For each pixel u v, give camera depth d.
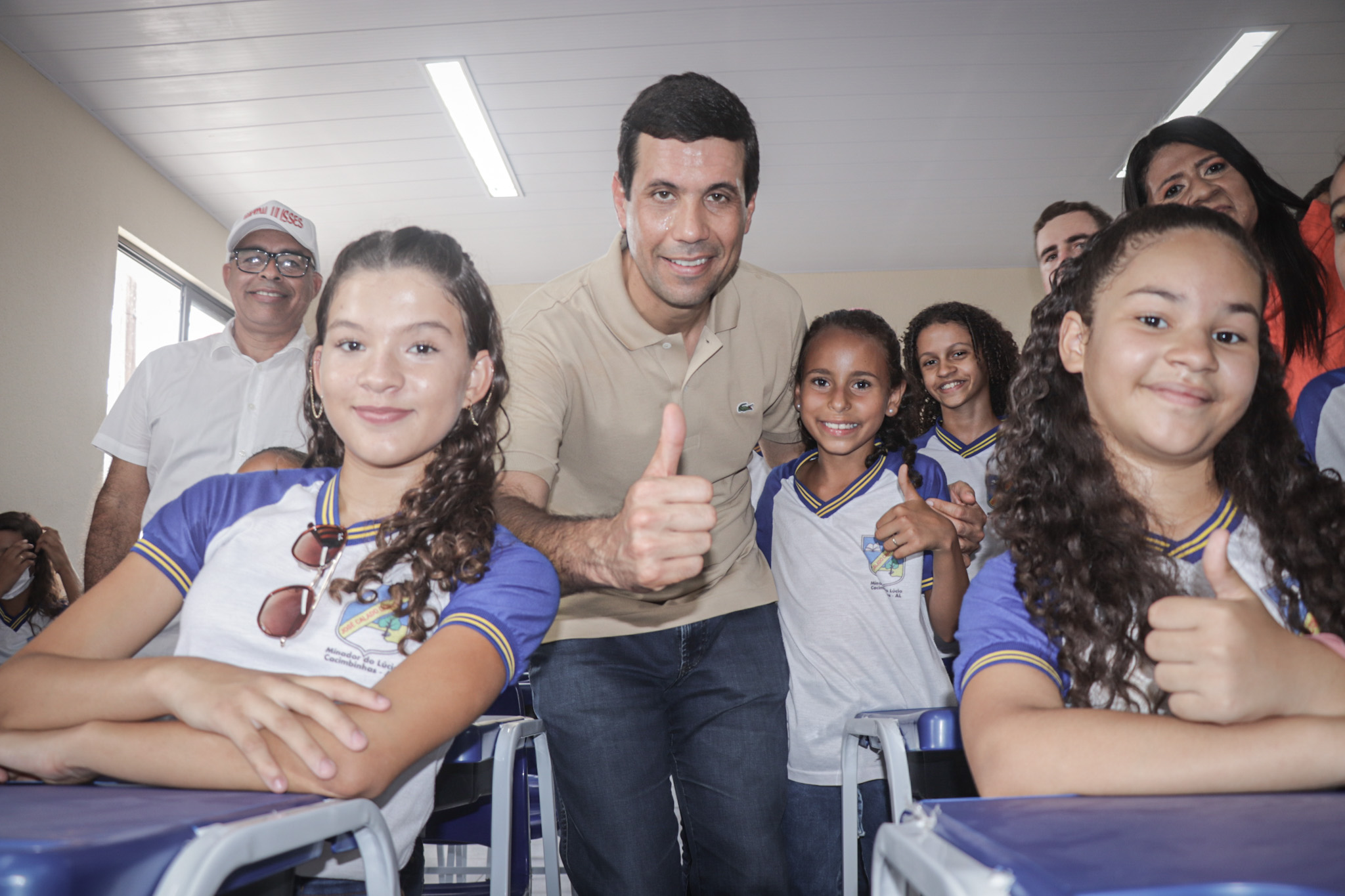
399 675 0.82
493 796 1.32
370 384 1.01
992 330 2.56
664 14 4.34
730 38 4.53
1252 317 0.86
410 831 0.94
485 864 2.11
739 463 1.74
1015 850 0.42
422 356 1.02
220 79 4.72
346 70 4.70
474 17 4.33
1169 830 0.46
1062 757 0.66
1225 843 0.43
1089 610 0.87
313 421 1.23
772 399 1.83
